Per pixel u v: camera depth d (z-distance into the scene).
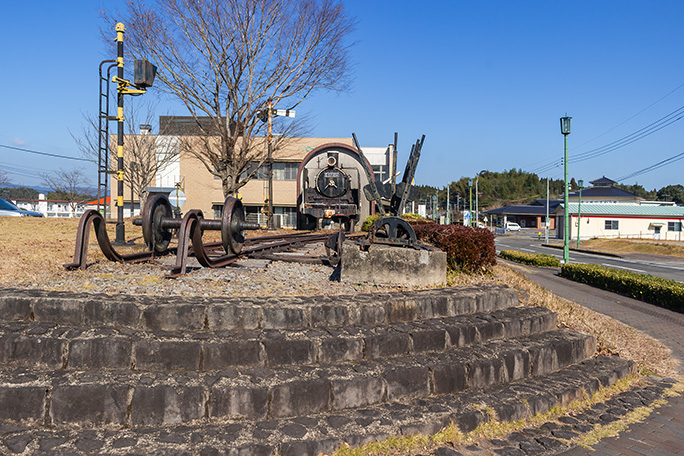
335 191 23.27
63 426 3.57
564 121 22.56
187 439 3.51
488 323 5.81
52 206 53.75
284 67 20.48
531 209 90.00
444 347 5.29
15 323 4.23
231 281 6.26
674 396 5.89
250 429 3.70
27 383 3.64
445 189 124.50
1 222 14.30
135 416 3.64
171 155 34.03
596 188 78.62
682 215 53.16
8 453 3.24
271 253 10.23
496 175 137.25
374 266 6.93
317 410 4.06
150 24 18.45
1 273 5.94
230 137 21.09
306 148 39.25
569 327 7.22
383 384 4.39
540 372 5.76
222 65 19.88
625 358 6.90
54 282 5.53
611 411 5.27
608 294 13.35
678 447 4.46
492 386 5.16
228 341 4.16
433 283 7.03
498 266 11.31
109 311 4.29
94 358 3.93
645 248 37.28
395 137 8.44
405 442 3.93
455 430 4.23
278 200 39.88
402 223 7.58
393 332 4.97
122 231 10.91
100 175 11.02
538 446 4.28
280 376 4.09
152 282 5.79
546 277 17.19
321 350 4.48
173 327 4.35
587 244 45.34
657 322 9.73
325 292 6.05
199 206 40.06
